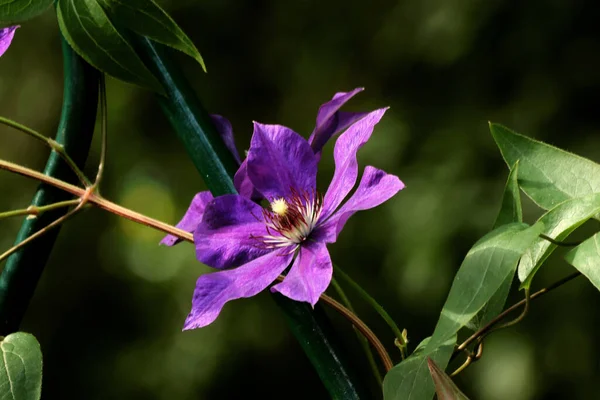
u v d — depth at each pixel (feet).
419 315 14.28
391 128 15.02
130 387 16.42
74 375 16.62
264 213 4.91
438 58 14.78
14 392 4.79
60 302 16.90
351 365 4.88
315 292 4.75
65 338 16.81
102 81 5.04
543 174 4.90
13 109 16.93
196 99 5.03
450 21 14.57
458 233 13.71
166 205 17.29
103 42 4.94
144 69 4.96
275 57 16.58
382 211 14.79
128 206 17.33
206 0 16.83
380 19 15.67
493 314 4.90
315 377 16.19
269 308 16.44
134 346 16.78
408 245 14.08
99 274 17.15
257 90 16.80
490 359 13.79
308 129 16.14
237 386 16.21
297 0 16.55
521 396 13.48
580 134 13.65
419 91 15.11
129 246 17.35
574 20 13.89
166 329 16.74
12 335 4.83
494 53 14.38
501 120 14.16
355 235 15.15
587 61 13.78
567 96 13.80
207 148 5.00
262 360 16.28
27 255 4.99
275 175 4.93
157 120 17.11
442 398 4.65
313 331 4.87
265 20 16.81
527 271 4.85
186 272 17.01
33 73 17.01
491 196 13.78
